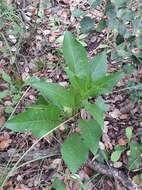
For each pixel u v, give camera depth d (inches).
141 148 20.6
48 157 21.5
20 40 27.7
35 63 26.9
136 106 22.8
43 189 20.3
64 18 29.8
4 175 20.7
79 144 17.9
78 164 17.4
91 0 21.8
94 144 17.5
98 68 19.4
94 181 20.5
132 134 21.8
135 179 20.0
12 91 24.4
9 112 23.6
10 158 21.4
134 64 21.8
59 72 26.2
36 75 26.2
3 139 22.7
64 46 19.3
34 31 28.7
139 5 20.9
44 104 20.0
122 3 20.3
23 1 30.7
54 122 18.5
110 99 23.4
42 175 21.0
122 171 20.5
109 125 22.3
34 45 28.1
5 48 27.1
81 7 29.9
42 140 22.2
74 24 29.2
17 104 23.2
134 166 20.3
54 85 18.5
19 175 21.1
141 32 20.8
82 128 18.0
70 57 19.2
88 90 18.0
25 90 25.0
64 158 17.5
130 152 20.5
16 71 26.5
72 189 20.1
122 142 21.5
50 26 29.3
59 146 21.6
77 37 27.7
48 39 28.4
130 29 21.6
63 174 20.6
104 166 20.6
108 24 21.0
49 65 26.6
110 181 20.4
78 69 19.0
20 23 28.5
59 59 26.9
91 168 20.8
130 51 21.2
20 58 27.4
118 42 21.4
